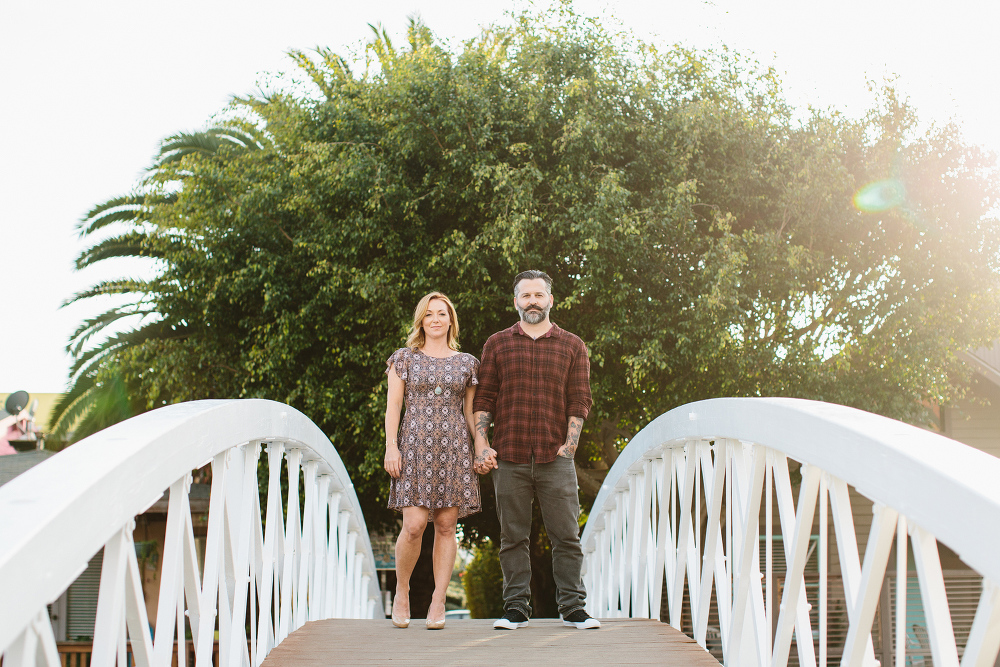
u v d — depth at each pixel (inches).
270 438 140.9
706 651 139.1
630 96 408.8
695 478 163.5
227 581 122.0
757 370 392.8
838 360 410.0
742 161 405.7
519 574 166.1
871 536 80.4
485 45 435.8
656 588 182.1
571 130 380.5
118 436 82.9
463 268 372.2
